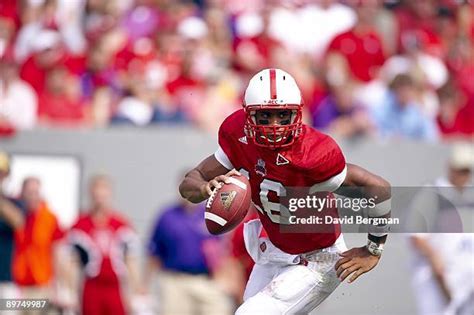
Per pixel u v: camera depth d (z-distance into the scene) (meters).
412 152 32.69
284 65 35.91
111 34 36.59
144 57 35.53
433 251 27.75
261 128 17.69
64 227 30.48
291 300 18.92
